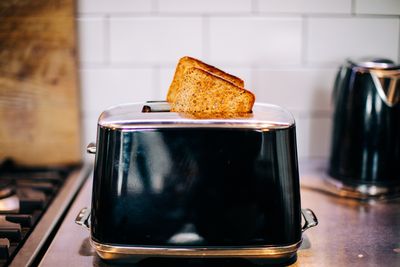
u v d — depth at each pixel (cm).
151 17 118
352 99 104
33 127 120
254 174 75
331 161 112
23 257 81
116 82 121
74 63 118
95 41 119
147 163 75
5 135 120
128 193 76
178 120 75
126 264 79
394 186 106
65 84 119
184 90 81
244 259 81
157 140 75
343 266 79
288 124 76
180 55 120
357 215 97
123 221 76
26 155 121
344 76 107
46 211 97
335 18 119
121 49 120
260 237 76
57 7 115
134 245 76
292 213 77
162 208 76
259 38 120
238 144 75
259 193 75
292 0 118
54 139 121
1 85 118
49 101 119
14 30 116
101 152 77
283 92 122
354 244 86
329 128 124
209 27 119
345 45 121
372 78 102
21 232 87
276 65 121
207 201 75
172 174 75
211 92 81
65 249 84
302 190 108
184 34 119
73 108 120
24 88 118
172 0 118
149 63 120
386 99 102
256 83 122
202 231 76
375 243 86
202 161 75
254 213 76
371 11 119
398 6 119
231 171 75
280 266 79
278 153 75
